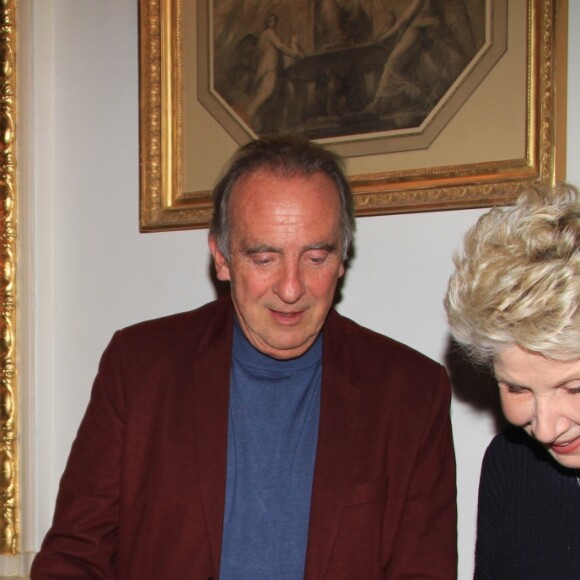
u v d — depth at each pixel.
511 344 1.02
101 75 2.30
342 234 1.38
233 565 1.43
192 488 1.45
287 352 1.42
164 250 2.20
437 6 1.79
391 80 1.85
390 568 1.46
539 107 1.66
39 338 2.36
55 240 2.37
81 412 2.34
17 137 2.30
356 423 1.47
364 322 1.92
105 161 2.29
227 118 2.07
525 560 1.35
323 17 1.93
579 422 1.05
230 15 2.06
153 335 1.57
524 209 1.07
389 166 1.85
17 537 2.33
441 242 1.81
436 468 1.48
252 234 1.31
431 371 1.52
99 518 1.48
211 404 1.48
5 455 2.32
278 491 1.46
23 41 2.30
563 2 1.64
